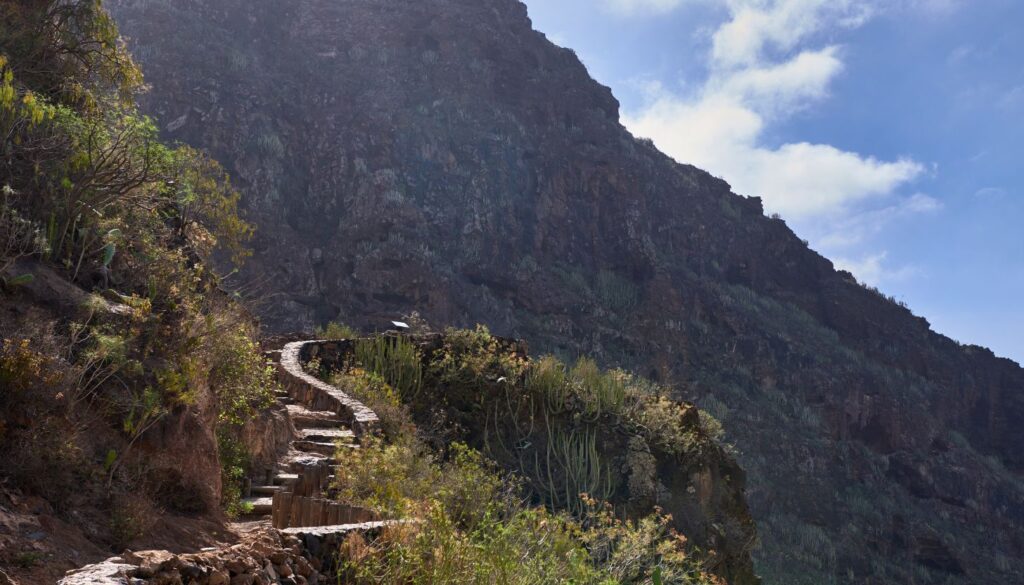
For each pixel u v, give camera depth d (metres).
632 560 8.72
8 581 3.89
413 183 84.06
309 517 6.68
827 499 81.56
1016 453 123.25
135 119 8.21
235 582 4.32
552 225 94.19
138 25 81.75
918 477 97.25
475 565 5.45
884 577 73.62
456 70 100.62
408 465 9.78
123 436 5.62
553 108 107.00
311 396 14.68
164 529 5.41
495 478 9.93
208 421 6.86
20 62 8.16
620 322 87.94
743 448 80.12
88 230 6.84
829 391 98.81
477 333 21.58
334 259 72.56
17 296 5.79
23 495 4.68
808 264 125.25
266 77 87.06
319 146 82.44
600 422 21.20
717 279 110.44
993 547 93.19
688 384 84.44
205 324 7.48
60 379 5.21
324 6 101.31
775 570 61.44
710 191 124.56
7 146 6.68
